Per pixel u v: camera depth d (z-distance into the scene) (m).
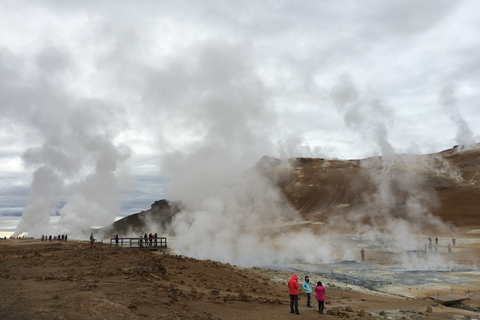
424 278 29.97
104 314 9.23
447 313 17.23
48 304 9.77
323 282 28.66
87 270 18.52
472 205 104.31
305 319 12.88
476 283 27.09
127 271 17.59
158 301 11.66
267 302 16.02
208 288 18.16
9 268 19.53
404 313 17.00
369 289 26.09
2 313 8.70
